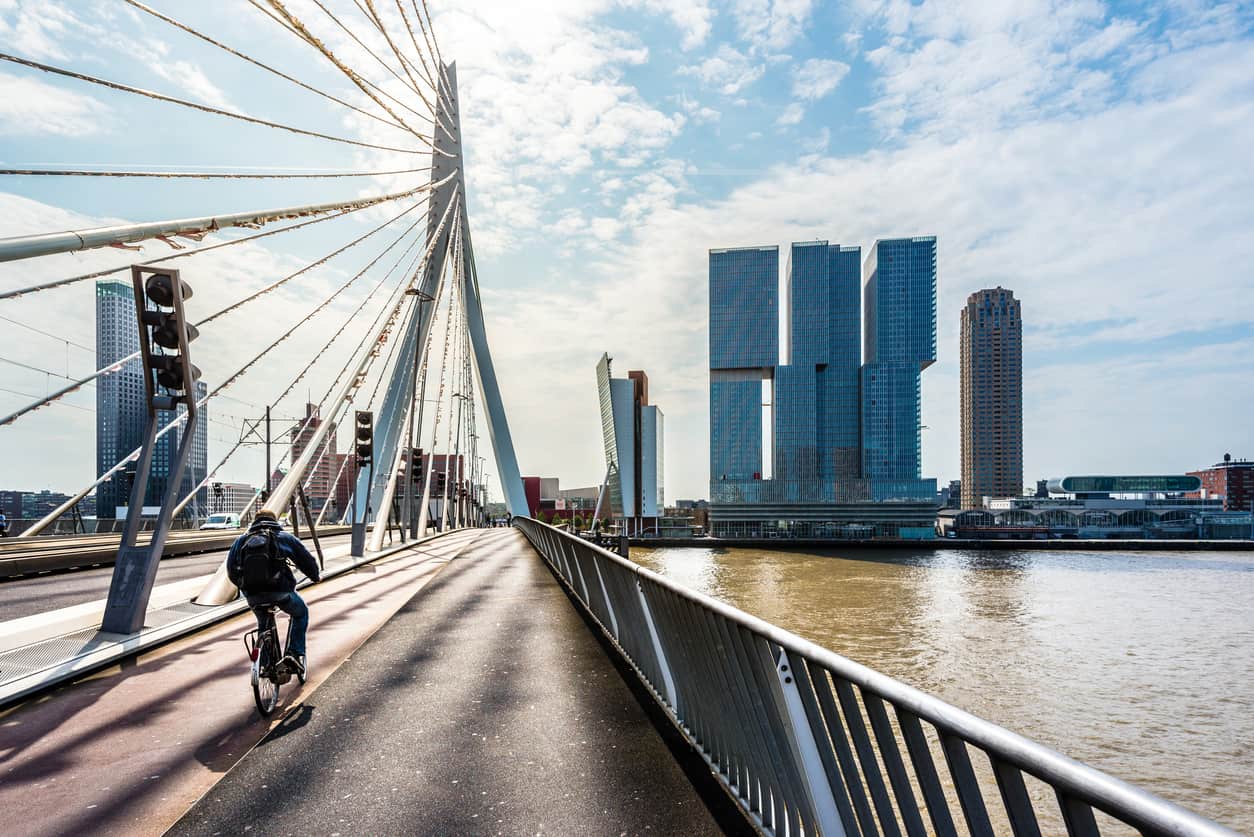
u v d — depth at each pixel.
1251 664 44.56
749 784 3.98
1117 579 103.44
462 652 8.59
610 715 5.96
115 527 39.75
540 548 27.98
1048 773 1.61
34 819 3.99
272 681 6.19
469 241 76.38
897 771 2.42
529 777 4.58
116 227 10.97
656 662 6.40
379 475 46.41
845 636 53.41
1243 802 21.05
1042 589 89.00
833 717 2.91
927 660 44.66
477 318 77.25
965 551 170.12
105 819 3.99
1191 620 64.25
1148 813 1.32
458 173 62.47
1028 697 35.28
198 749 5.14
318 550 17.31
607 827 3.86
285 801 4.23
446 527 54.81
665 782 4.48
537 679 7.21
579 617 11.33
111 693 6.66
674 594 5.20
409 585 16.03
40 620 9.61
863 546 179.38
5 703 6.13
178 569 21.14
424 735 5.44
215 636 9.44
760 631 3.43
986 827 1.98
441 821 3.95
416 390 39.91
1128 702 34.28
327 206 23.38
